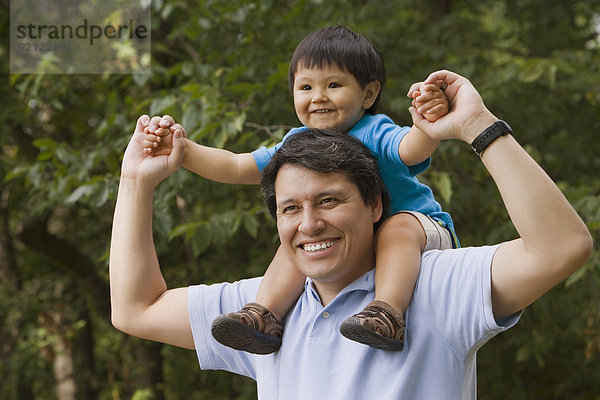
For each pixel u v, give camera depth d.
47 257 7.77
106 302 7.82
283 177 1.73
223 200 5.28
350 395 1.68
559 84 5.53
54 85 5.10
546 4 6.83
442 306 1.67
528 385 6.52
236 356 1.99
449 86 1.63
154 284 2.02
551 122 5.71
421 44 5.22
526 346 4.98
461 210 4.63
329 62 2.01
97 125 6.54
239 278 6.26
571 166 6.14
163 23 5.53
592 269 3.82
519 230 1.53
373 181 1.75
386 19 5.40
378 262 1.77
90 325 8.62
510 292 1.60
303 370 1.78
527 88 5.63
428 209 2.00
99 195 4.01
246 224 4.02
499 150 1.54
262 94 4.44
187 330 2.00
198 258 6.77
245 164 2.01
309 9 5.34
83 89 6.21
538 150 5.78
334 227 1.70
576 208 3.96
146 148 1.96
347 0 5.34
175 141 1.93
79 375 8.66
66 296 7.99
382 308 1.66
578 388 6.65
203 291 2.01
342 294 1.77
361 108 2.07
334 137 1.78
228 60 4.76
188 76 4.71
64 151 4.41
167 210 4.25
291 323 1.86
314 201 1.70
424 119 1.66
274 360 1.87
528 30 6.97
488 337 1.67
